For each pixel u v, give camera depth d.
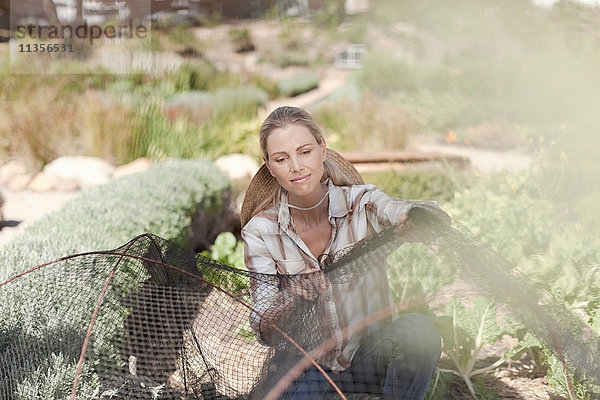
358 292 1.62
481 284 1.59
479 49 16.23
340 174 1.81
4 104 8.92
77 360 1.51
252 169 7.90
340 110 11.70
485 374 2.43
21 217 6.17
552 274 2.51
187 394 1.50
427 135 12.09
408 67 16.52
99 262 1.55
